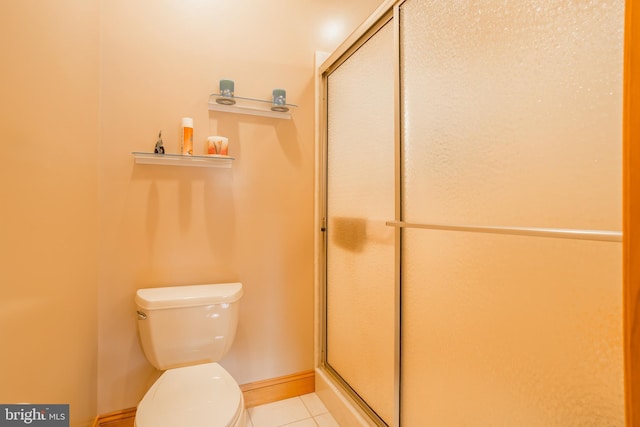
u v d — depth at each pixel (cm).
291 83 186
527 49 81
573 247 72
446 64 106
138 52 154
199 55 165
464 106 99
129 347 153
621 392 64
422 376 116
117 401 152
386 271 137
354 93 162
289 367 187
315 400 184
